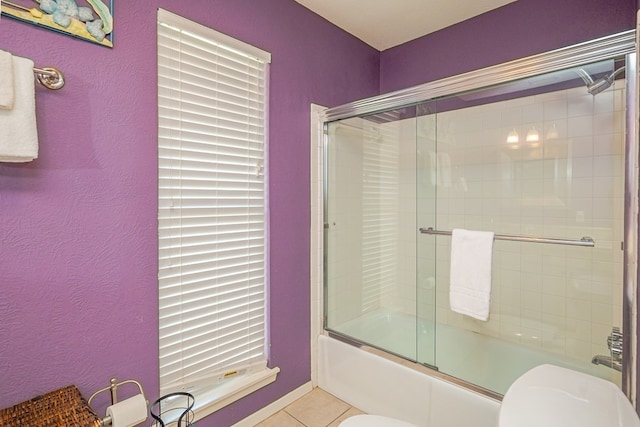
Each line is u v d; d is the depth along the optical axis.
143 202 1.32
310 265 2.03
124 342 1.29
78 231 1.17
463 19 2.13
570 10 1.77
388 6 1.96
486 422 1.44
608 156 1.68
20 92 0.97
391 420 1.27
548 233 1.91
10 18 1.02
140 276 1.33
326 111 2.05
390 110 2.01
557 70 1.41
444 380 1.59
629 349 1.23
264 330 1.81
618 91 1.48
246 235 1.71
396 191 2.47
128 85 1.26
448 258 2.22
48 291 1.11
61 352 1.14
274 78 1.79
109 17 1.21
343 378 1.96
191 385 1.51
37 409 1.02
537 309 1.96
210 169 1.55
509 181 2.02
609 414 0.93
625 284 1.24
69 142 1.13
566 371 1.16
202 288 1.54
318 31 2.04
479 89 1.70
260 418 1.76
